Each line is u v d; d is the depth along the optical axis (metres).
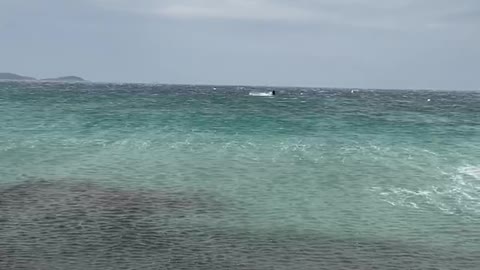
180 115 51.94
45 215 14.98
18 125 38.75
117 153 26.31
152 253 12.00
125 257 11.68
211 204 16.73
